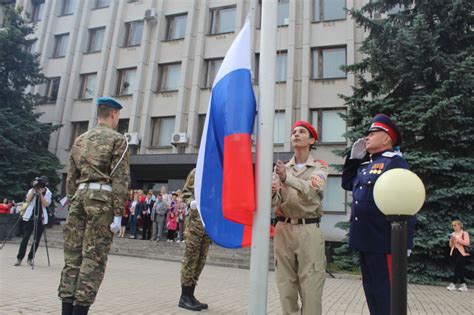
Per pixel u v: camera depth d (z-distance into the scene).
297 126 3.92
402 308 2.32
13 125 20.69
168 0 25.12
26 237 9.38
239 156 3.07
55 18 27.73
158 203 16.59
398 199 2.36
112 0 26.14
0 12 24.52
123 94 24.83
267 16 3.18
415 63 11.70
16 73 22.69
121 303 5.70
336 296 7.91
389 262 3.30
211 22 24.28
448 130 11.48
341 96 13.56
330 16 21.84
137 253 15.20
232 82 3.31
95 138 4.24
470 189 10.80
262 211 2.92
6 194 20.28
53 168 22.12
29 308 5.00
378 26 13.54
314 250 3.51
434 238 10.91
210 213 3.31
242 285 8.61
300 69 21.27
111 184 4.17
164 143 23.42
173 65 24.38
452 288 10.02
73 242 4.16
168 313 5.18
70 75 26.16
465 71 10.87
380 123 3.62
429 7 12.39
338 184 19.23
